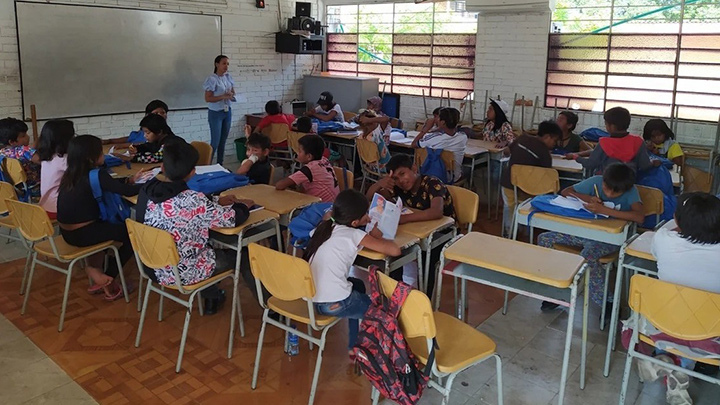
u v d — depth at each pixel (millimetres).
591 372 2854
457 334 2359
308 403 2590
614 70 6340
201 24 7285
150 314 3412
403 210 3121
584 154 5031
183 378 2783
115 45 6512
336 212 2527
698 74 5875
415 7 7734
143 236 2750
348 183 3988
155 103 5035
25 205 3074
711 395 2664
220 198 3174
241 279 3838
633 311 2404
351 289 2525
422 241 2949
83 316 3367
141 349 3033
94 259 3820
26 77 5906
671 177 4137
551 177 4168
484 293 3752
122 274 3510
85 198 3242
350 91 8141
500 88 7098
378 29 8219
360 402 2615
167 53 7012
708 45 5766
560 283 2260
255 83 8102
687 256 2307
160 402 2596
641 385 2746
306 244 2879
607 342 3104
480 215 5543
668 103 6102
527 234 4977
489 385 2730
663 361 2365
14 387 2680
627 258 2803
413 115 7969
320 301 2469
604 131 6027
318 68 8961
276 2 8133
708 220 2260
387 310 2154
